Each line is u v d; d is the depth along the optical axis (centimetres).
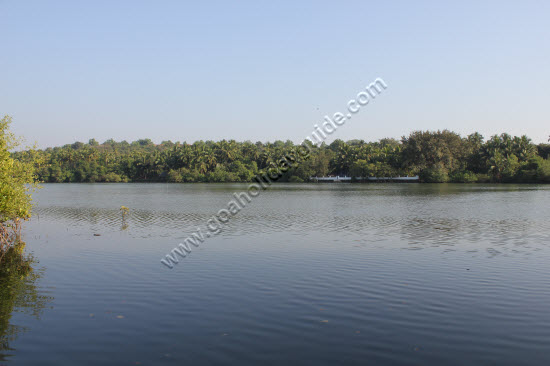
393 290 1658
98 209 5294
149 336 1246
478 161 13975
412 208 4988
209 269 2023
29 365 1077
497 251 2380
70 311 1461
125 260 2245
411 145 13375
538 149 14525
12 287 1755
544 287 1680
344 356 1107
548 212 4406
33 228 3509
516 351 1130
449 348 1149
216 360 1092
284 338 1220
